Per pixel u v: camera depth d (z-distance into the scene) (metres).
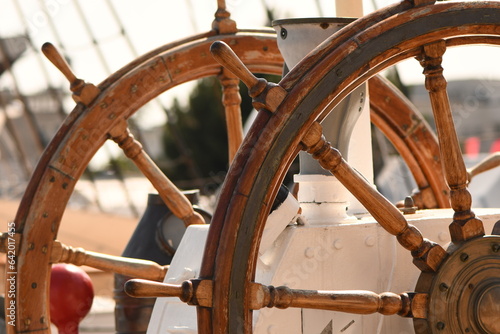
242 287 1.89
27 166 12.35
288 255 2.21
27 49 10.88
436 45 2.16
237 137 3.37
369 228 2.32
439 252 2.15
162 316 2.59
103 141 3.05
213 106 14.39
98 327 4.77
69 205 10.99
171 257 3.29
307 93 1.97
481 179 9.09
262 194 1.93
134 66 3.17
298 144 2.00
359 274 2.30
